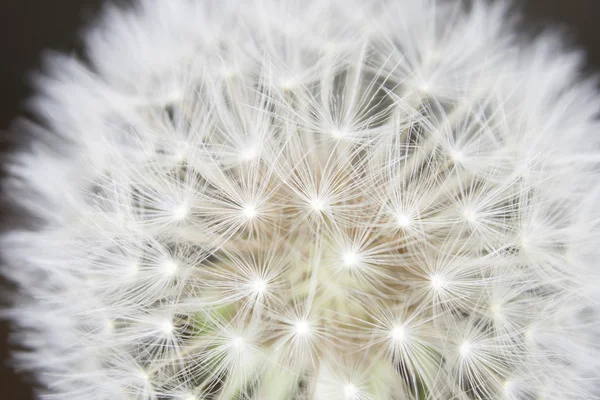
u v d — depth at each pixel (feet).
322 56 0.24
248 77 0.24
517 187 0.23
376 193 0.22
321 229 0.22
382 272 0.22
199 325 0.22
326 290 0.22
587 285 0.22
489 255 0.22
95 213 0.23
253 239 0.22
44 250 0.24
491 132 0.23
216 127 0.23
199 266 0.22
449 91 0.24
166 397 0.22
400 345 0.21
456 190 0.23
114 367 0.22
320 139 0.23
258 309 0.21
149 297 0.22
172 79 0.24
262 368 0.22
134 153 0.23
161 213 0.22
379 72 0.24
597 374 0.23
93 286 0.23
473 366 0.21
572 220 0.23
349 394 0.21
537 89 0.24
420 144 0.23
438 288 0.21
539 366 0.22
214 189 0.22
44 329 0.24
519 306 0.22
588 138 0.24
